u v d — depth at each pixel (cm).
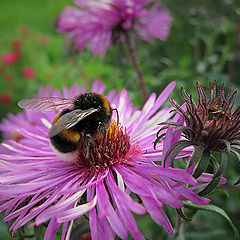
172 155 5
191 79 11
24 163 6
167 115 6
